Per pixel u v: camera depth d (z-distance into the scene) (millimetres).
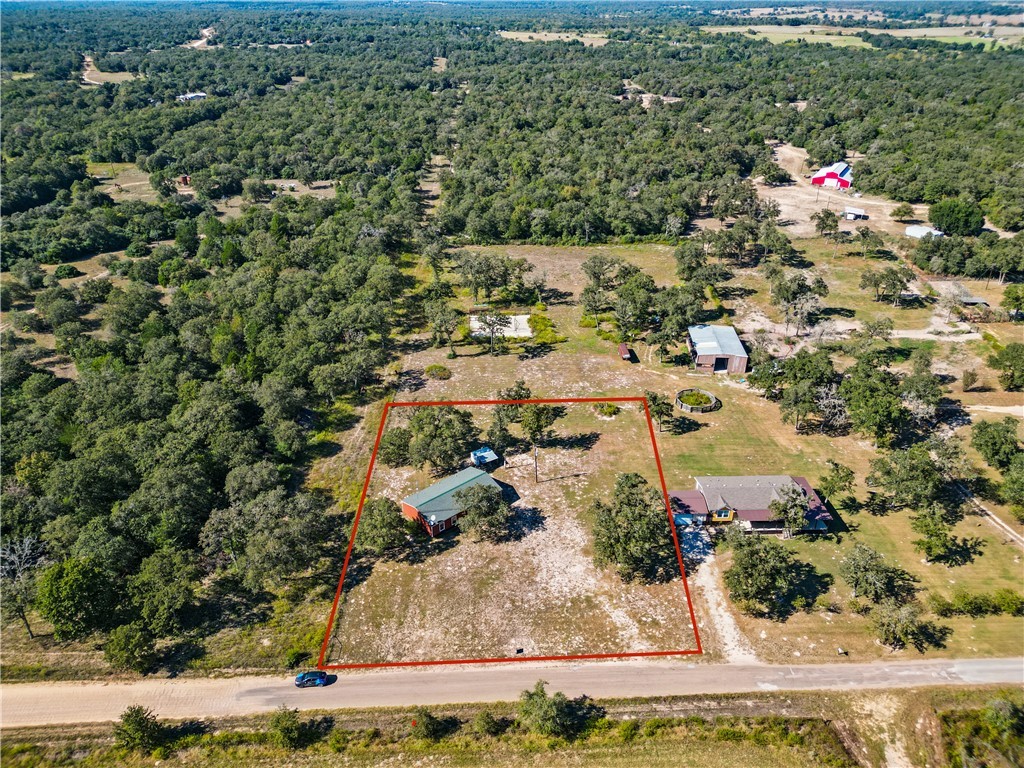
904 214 146500
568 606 59562
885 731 47875
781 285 106500
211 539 62000
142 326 106062
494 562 64625
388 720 50188
